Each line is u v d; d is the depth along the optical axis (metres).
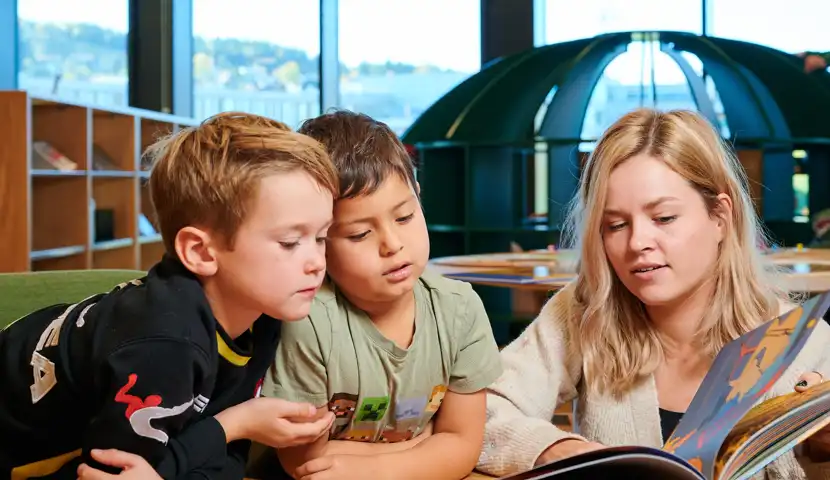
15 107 3.38
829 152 4.59
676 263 0.95
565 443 0.92
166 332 0.70
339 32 5.60
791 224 4.44
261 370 0.85
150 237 4.70
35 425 0.82
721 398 0.76
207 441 0.76
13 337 0.85
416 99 5.59
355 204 0.79
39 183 4.07
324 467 0.83
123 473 0.68
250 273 0.71
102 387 0.72
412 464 0.88
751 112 4.52
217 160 0.70
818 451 0.91
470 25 5.47
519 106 4.44
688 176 0.94
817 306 0.75
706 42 4.46
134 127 4.52
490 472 0.95
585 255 1.03
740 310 0.99
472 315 0.94
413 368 0.91
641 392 1.05
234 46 5.63
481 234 4.47
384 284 0.81
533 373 1.08
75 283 1.17
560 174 4.29
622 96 4.99
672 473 0.63
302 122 0.87
